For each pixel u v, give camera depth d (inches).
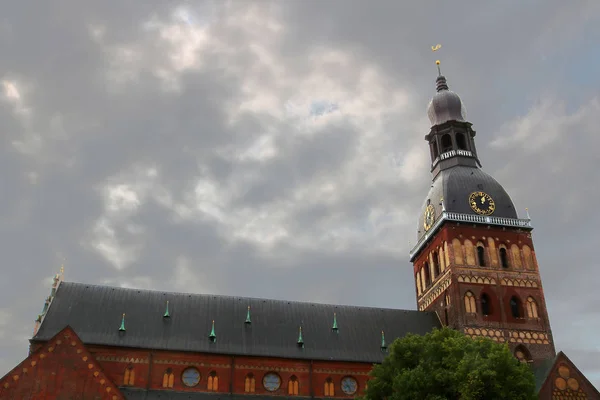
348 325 3026.6
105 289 2866.6
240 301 3011.8
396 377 2075.5
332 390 2780.5
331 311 3088.1
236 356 2731.3
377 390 2196.1
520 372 1994.3
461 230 3154.5
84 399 2240.4
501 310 3009.4
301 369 2783.0
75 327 2630.4
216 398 2618.1
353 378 2819.9
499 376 1974.7
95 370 2284.7
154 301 2874.0
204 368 2687.0
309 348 2849.4
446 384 2030.0
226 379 2689.5
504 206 3245.6
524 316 3021.7
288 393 2731.3
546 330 3011.8
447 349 2137.1
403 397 2027.6
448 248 3102.9
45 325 2598.4
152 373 2615.7
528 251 3184.1
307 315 3029.0
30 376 2234.3
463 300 2992.1
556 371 2664.9
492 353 2039.9
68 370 2265.0
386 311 3169.3
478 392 1911.9
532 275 3127.5
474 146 3575.3
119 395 2272.4
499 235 3184.1
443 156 3494.1
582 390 2647.6
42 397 2214.6
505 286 3070.9
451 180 3297.2
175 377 2637.8
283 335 2881.4
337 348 2886.3
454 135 3535.9
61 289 2795.3
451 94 3666.3
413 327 3090.6
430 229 3307.1
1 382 2206.0
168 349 2655.0
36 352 2267.5
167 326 2760.8
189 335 2748.5
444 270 3137.3
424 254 3430.1
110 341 2618.1
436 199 3304.6
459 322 2935.5
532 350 2950.3
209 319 2851.9
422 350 2204.7
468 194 3238.2
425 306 3351.4
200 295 2987.2
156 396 2549.2
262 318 2940.5
